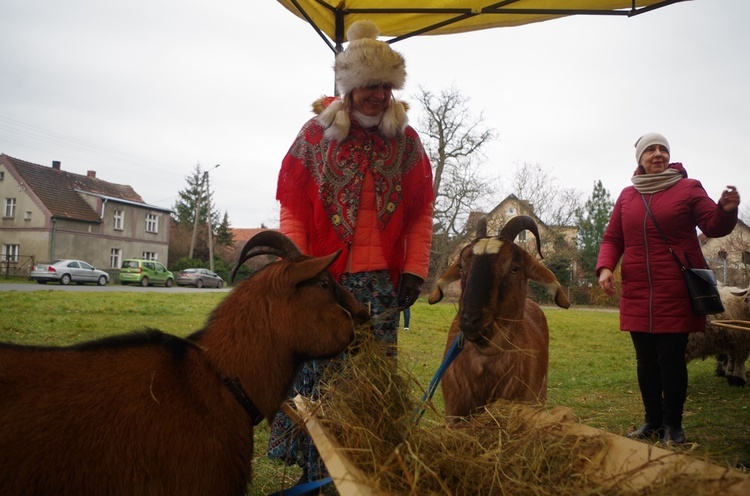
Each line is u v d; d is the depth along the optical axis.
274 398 2.76
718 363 9.66
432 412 3.28
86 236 46.88
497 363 3.84
